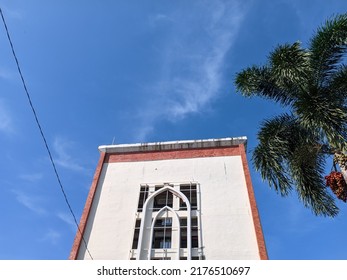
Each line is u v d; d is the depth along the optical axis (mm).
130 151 30078
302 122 13383
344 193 12867
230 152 28234
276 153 15250
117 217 24016
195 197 24859
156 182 26391
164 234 22234
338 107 13148
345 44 13969
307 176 15039
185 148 29281
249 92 17125
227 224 22156
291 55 14719
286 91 16297
